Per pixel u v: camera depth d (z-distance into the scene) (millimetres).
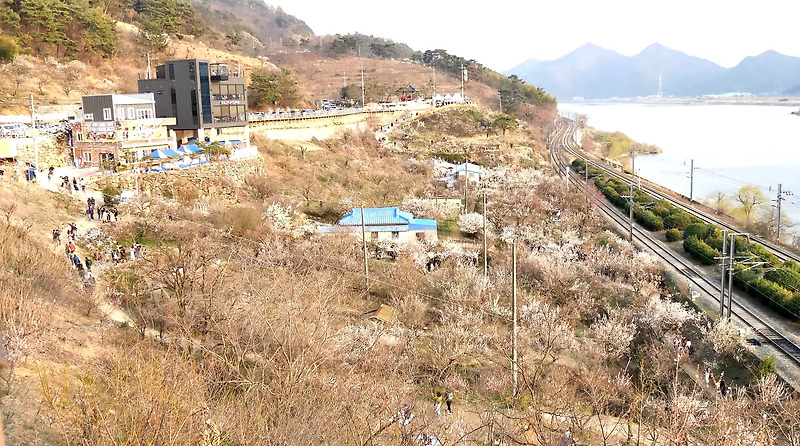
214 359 21109
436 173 73125
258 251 37844
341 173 65875
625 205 67938
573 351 31719
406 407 19672
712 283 44531
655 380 29328
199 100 59344
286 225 46188
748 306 40031
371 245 45625
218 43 128125
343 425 16656
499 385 26250
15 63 70250
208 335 24172
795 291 39531
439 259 44000
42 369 18938
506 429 18406
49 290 26703
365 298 35344
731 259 35781
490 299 35969
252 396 18297
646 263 45188
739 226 63156
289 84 98375
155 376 16516
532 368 27500
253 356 22578
